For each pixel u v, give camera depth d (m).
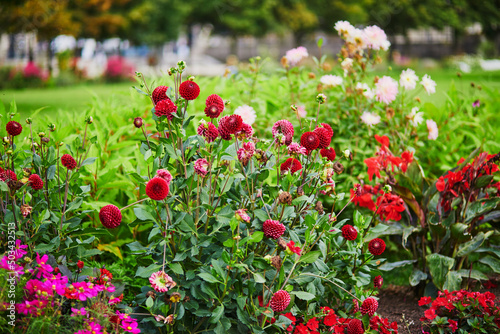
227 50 50.06
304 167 2.52
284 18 37.44
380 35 4.14
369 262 2.68
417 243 3.53
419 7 41.69
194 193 2.45
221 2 35.62
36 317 2.10
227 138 2.27
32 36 25.42
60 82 26.59
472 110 5.01
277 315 2.38
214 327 2.43
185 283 2.35
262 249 2.46
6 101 13.75
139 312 2.46
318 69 4.52
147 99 4.44
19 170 2.79
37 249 2.36
